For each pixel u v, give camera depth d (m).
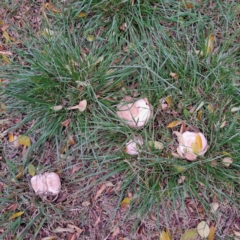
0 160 0.76
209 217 0.70
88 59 0.75
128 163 0.70
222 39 0.78
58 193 0.73
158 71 0.74
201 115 0.73
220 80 0.73
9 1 0.84
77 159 0.74
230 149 0.70
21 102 0.75
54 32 0.79
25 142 0.75
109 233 0.71
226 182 0.70
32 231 0.72
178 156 0.70
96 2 0.79
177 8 0.80
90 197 0.73
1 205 0.72
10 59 0.80
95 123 0.74
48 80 0.72
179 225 0.71
